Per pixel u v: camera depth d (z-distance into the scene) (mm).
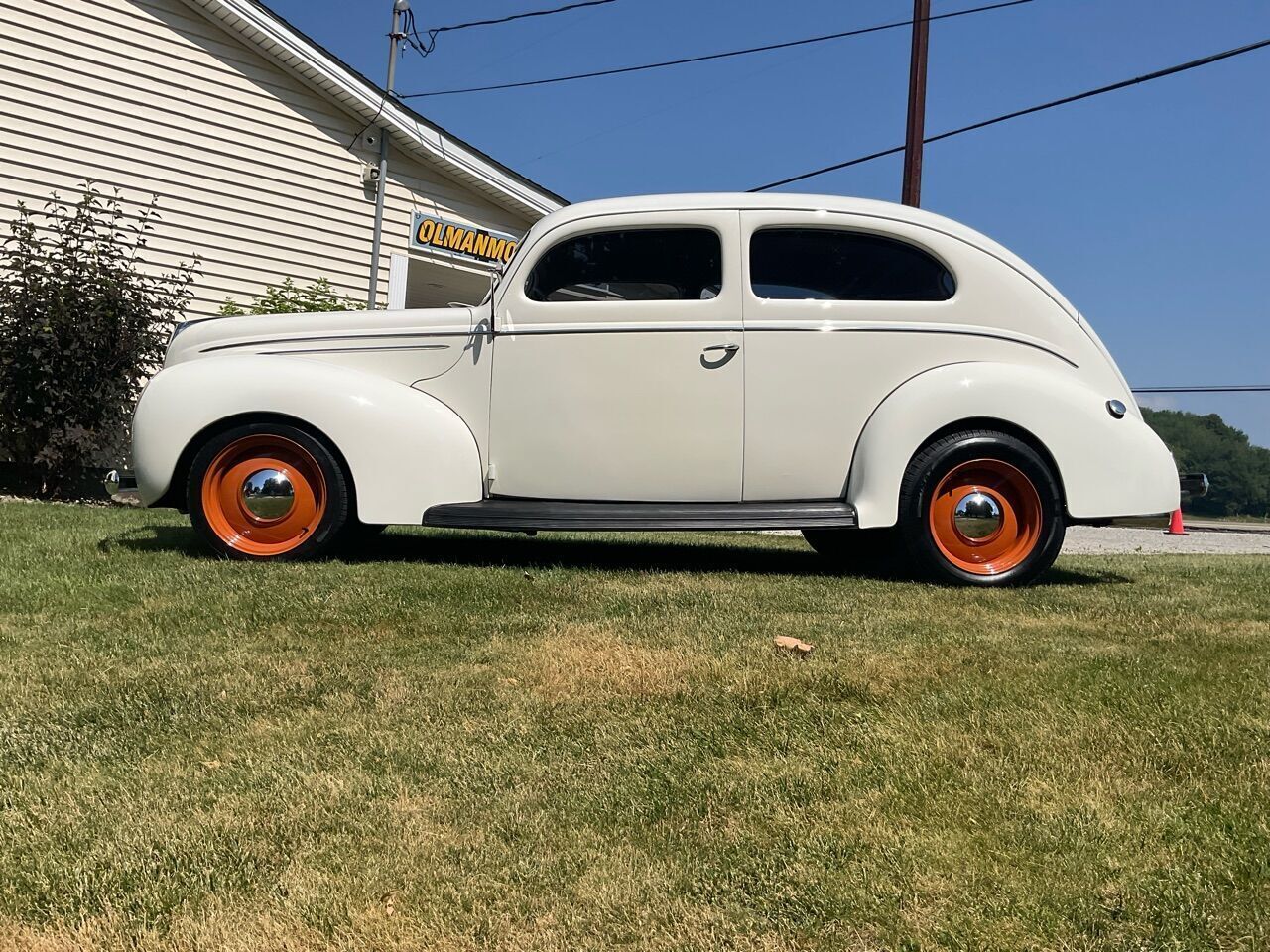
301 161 9539
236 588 3398
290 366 4188
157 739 1996
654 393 4191
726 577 4035
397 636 2826
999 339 4262
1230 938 1337
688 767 1895
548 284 4332
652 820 1673
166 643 2699
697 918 1378
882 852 1565
